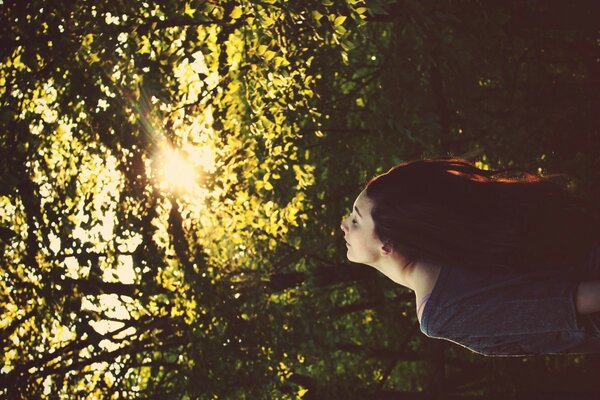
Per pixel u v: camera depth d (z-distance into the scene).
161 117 9.95
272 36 8.83
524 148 10.80
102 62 8.91
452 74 10.88
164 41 9.62
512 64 11.77
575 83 11.79
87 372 11.03
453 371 16.19
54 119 10.57
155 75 9.04
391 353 14.16
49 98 10.45
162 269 10.15
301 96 10.09
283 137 11.05
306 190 12.81
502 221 2.26
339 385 13.18
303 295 13.09
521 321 2.19
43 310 10.33
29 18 9.01
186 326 10.85
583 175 10.84
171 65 9.33
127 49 8.90
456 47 10.16
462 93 10.95
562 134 11.30
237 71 10.52
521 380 14.18
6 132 9.88
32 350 10.58
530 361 14.36
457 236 2.27
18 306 10.29
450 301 2.25
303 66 9.90
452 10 10.22
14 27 9.01
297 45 9.62
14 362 10.55
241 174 10.73
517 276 2.20
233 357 10.62
